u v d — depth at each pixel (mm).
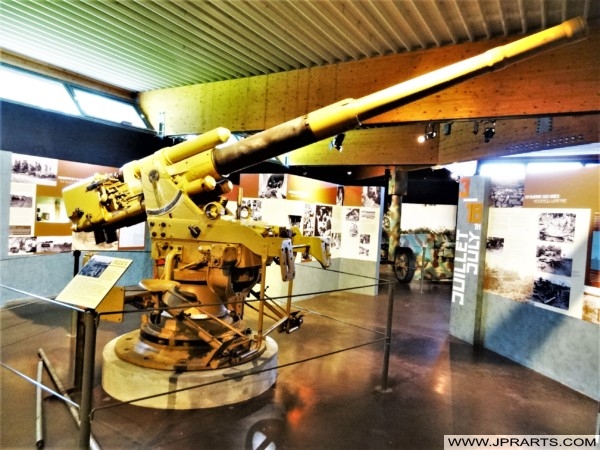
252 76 6133
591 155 6734
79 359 2992
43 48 5391
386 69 4961
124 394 2893
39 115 5648
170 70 6121
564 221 3814
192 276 3076
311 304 6551
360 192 7750
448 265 10219
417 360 4188
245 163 3096
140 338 3244
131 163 3457
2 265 5051
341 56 5164
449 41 4527
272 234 3197
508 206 4469
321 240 3656
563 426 2938
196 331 3031
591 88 3982
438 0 3658
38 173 5363
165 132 7055
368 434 2688
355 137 8406
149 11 4391
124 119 6973
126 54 5512
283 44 4938
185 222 3016
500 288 4551
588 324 3555
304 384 3406
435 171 10602
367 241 7738
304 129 2889
